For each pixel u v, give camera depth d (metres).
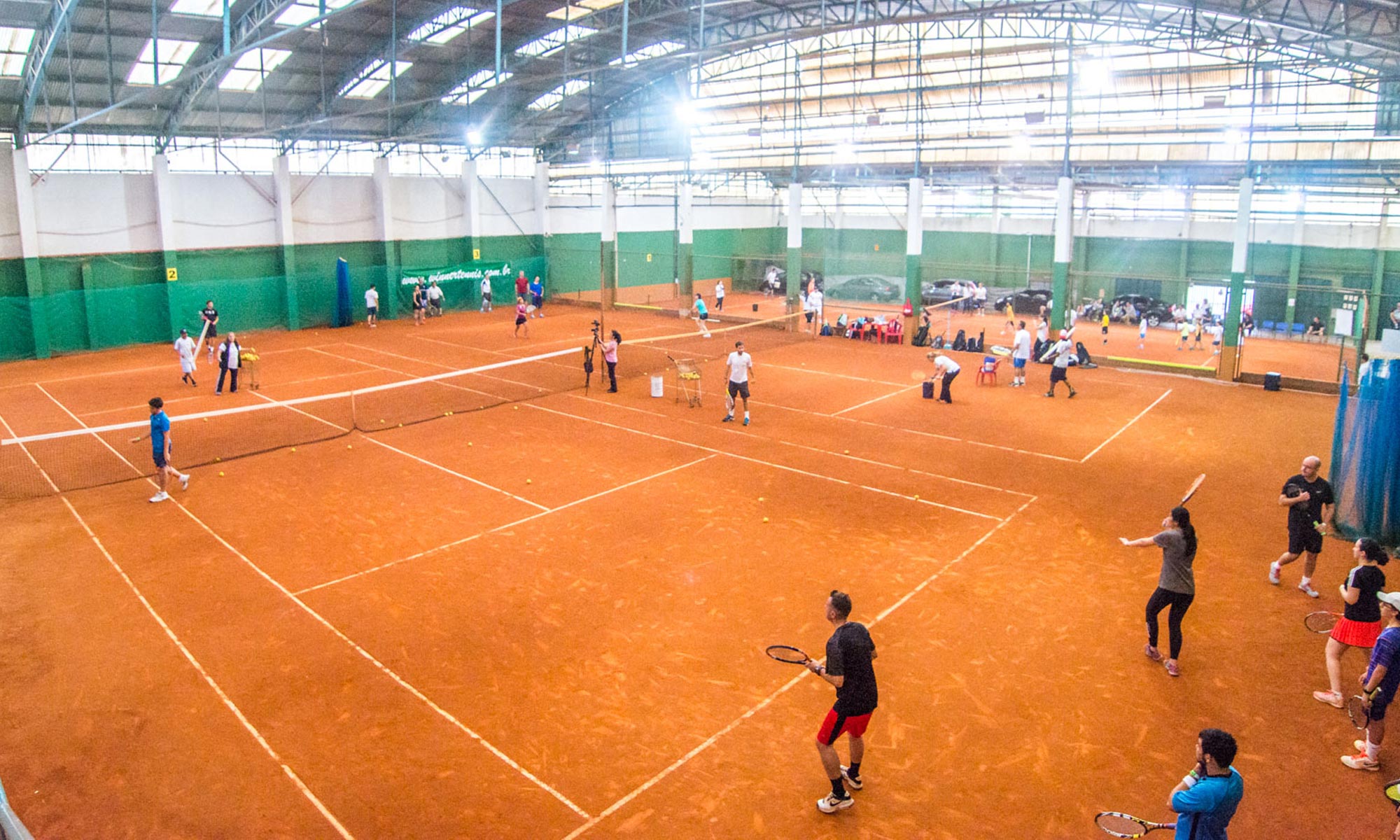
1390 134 27.38
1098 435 20.03
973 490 16.19
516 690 9.61
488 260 44.31
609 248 44.59
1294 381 25.22
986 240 47.50
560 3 31.48
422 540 13.78
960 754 8.49
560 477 16.88
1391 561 12.95
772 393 24.50
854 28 23.42
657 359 29.52
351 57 32.38
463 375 26.83
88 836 7.40
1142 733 8.80
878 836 7.38
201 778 8.16
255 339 34.34
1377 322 35.56
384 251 39.53
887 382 26.11
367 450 18.77
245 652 10.42
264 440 19.61
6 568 12.82
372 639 10.70
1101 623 11.10
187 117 32.00
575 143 45.69
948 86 36.84
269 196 36.00
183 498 15.78
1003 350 30.72
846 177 45.34
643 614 11.32
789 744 8.67
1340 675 9.31
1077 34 32.12
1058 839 7.31
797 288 37.25
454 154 42.34
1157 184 36.81
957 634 10.84
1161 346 34.28
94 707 9.33
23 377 27.03
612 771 8.24
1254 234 38.59
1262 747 8.57
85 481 16.81
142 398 23.86
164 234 32.91
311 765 8.34
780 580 12.34
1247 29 26.19
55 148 30.53
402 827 7.48
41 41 25.36
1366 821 7.50
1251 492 16.02
